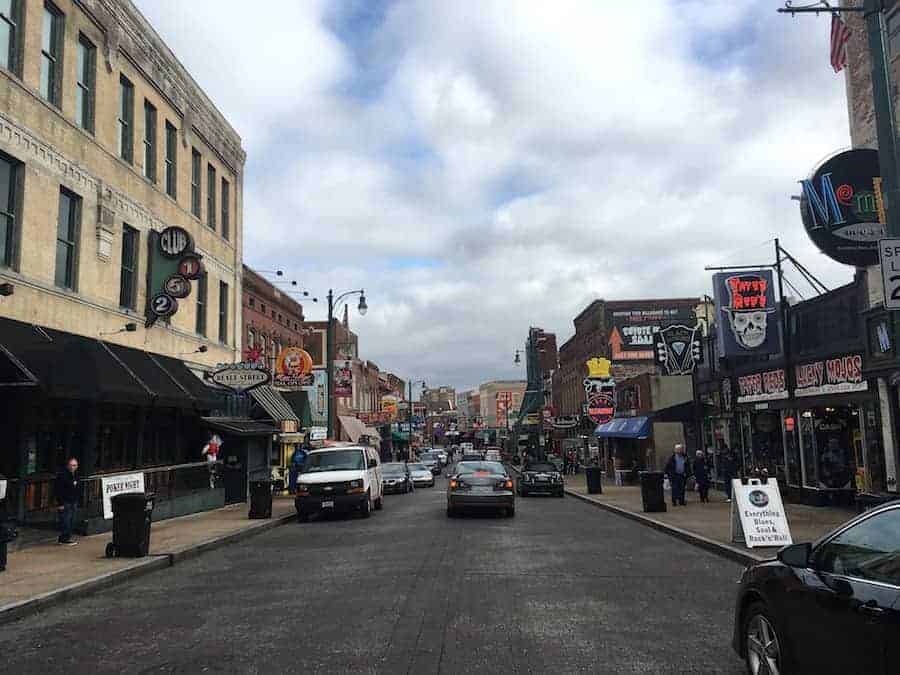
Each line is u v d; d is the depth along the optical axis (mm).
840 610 4484
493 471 20359
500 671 6133
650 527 17094
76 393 14312
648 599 8984
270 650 6910
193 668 6410
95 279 18031
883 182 10422
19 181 15227
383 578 10516
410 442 79000
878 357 15445
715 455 26609
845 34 16750
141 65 20969
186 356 23469
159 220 21812
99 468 18109
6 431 14664
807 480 19234
